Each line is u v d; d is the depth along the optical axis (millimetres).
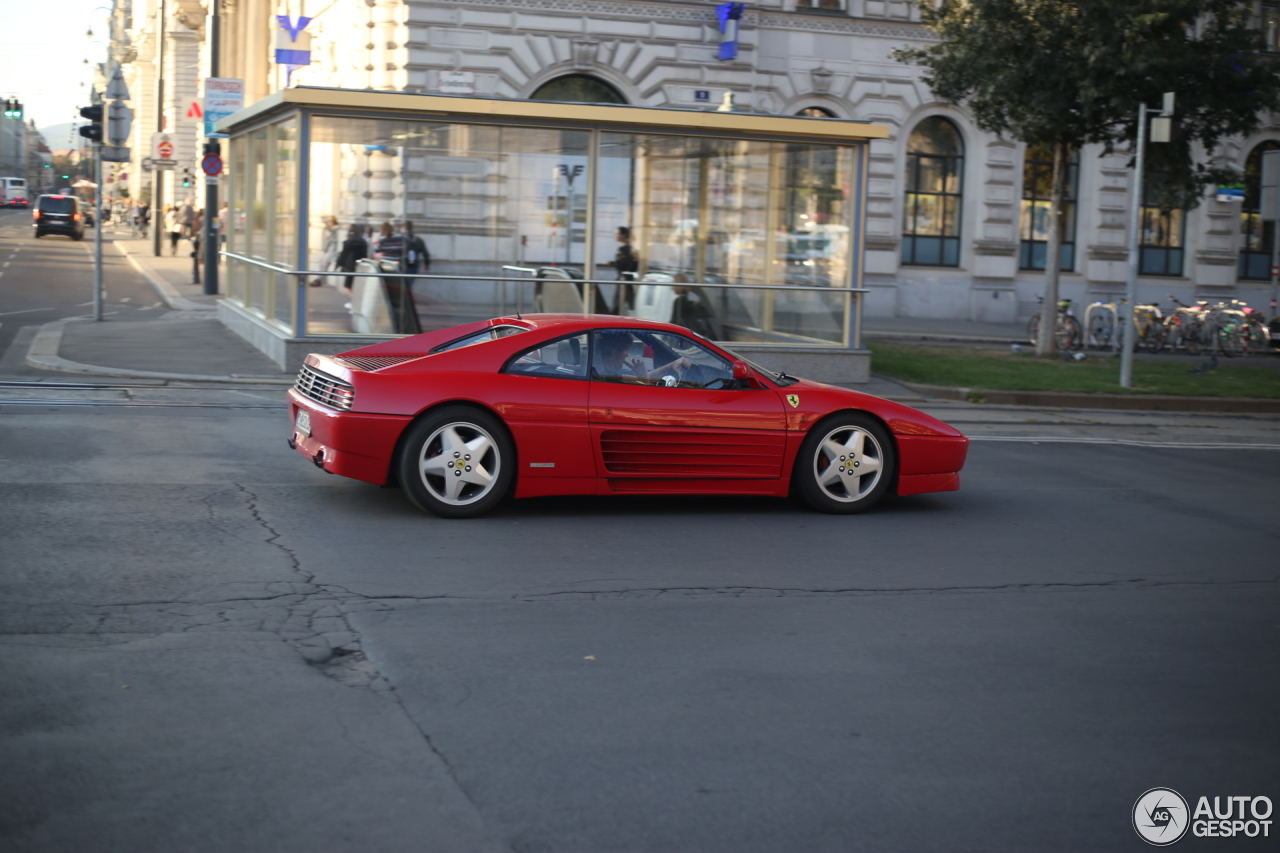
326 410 7312
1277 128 32594
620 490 7699
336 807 3539
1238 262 32938
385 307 14273
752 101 25750
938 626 5746
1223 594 6633
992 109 20062
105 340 15797
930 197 29266
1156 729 4527
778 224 15695
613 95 25141
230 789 3619
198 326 18391
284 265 14547
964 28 19594
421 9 23328
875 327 25500
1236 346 25219
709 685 4754
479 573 6238
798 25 27172
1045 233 30453
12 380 12156
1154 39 18359
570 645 5160
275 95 14055
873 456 8336
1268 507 9406
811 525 7898
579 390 7559
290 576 5957
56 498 7293
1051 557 7332
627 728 4266
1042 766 4129
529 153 14641
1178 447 12688
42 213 48281
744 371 8016
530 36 24031
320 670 4680
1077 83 18766
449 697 4469
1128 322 17281
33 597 5371
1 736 3904
